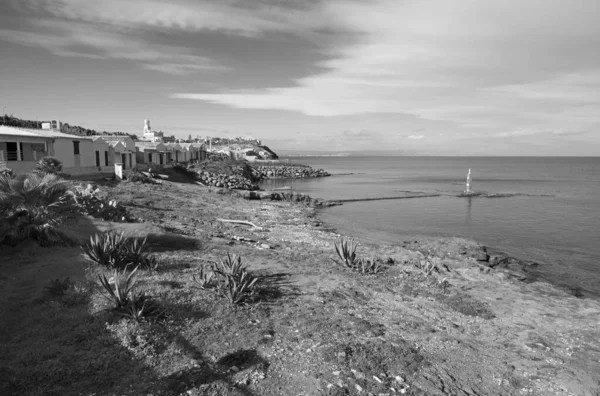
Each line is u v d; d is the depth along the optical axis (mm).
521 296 12156
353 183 79812
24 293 7934
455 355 7188
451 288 12188
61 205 12688
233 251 14836
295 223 27641
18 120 56625
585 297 13906
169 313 7398
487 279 14109
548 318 10070
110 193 28281
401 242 23156
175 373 5547
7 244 11062
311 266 13297
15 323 6656
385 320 8711
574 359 7398
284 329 7559
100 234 13984
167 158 70500
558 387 6266
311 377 5848
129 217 18766
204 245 15188
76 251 11516
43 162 27406
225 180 58781
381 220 32625
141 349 6031
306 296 9867
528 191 62812
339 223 30078
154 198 30219
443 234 26922
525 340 8320
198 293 8742
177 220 22750
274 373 5895
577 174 124250
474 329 8789
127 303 7281
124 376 5332
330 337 7320
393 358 6691
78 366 5418
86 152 38188
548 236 26703
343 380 5820
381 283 11750
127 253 10859
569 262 19688
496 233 27641
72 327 6551
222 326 7309
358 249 18375
